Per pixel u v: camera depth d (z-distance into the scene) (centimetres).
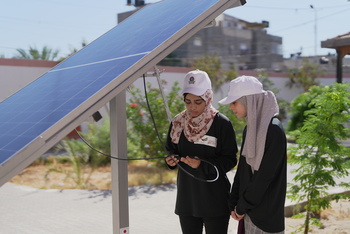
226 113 1112
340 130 447
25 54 2244
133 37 289
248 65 5166
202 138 304
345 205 635
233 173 1006
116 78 205
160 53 222
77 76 268
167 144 332
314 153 475
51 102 231
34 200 755
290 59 4828
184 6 294
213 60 2794
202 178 305
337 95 444
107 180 961
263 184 255
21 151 171
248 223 277
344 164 449
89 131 1032
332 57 3712
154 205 707
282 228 268
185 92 298
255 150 257
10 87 1552
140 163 1129
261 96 262
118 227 271
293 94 3008
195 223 325
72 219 629
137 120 974
